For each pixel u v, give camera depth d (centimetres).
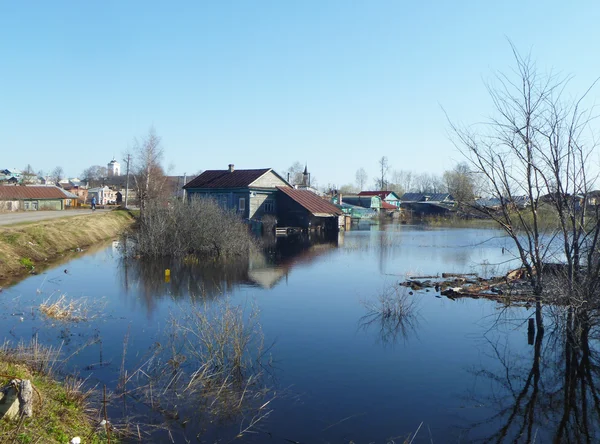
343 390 852
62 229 2811
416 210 8400
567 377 930
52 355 962
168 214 2638
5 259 1870
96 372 893
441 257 2705
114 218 4175
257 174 4866
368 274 2088
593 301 983
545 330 1229
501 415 769
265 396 822
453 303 1525
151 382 847
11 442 539
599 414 782
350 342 1120
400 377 915
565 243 1008
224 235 2620
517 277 1948
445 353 1055
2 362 777
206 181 5084
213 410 765
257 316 1337
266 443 672
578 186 994
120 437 667
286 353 1037
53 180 11350
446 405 802
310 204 4934
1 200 4572
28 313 1273
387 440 687
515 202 1098
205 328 1030
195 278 1917
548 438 704
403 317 1346
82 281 1789
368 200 7881
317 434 702
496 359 1017
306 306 1462
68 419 657
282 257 2647
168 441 670
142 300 1495
